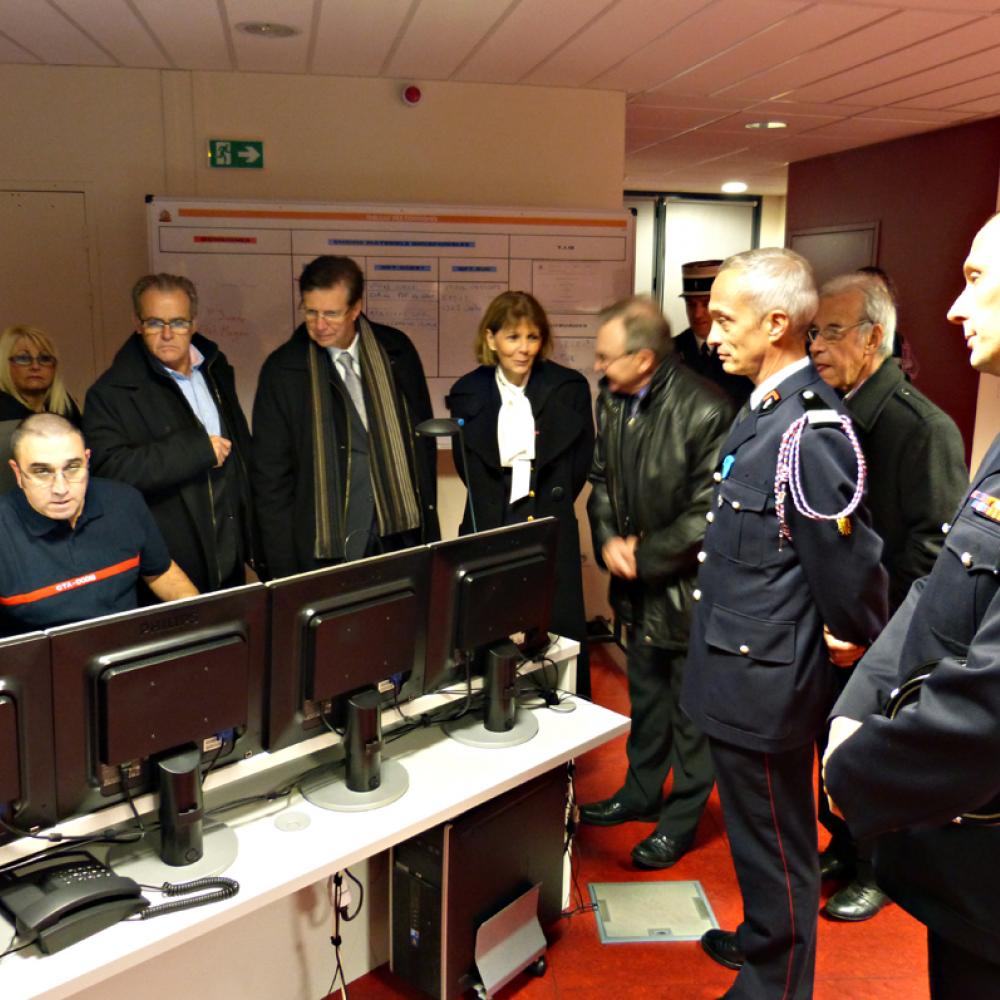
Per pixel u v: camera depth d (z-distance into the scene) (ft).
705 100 15.11
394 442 9.29
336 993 7.11
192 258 12.62
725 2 9.76
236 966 6.37
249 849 5.40
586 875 8.75
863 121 17.47
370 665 5.79
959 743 3.60
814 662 6.01
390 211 13.12
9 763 4.41
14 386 10.14
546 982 7.38
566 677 7.75
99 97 12.34
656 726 9.38
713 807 10.04
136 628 4.75
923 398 7.53
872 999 7.22
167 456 8.14
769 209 31.27
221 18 10.13
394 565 5.85
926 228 19.30
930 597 4.21
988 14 10.31
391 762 6.39
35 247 12.56
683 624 8.27
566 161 14.05
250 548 9.39
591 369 14.21
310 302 8.65
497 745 6.62
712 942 7.70
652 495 8.06
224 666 5.05
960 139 18.16
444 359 13.76
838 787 4.12
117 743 4.72
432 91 13.28
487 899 6.98
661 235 30.37
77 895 4.61
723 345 6.10
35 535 6.64
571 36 11.03
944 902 4.27
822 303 7.68
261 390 9.15
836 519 5.53
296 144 12.99
